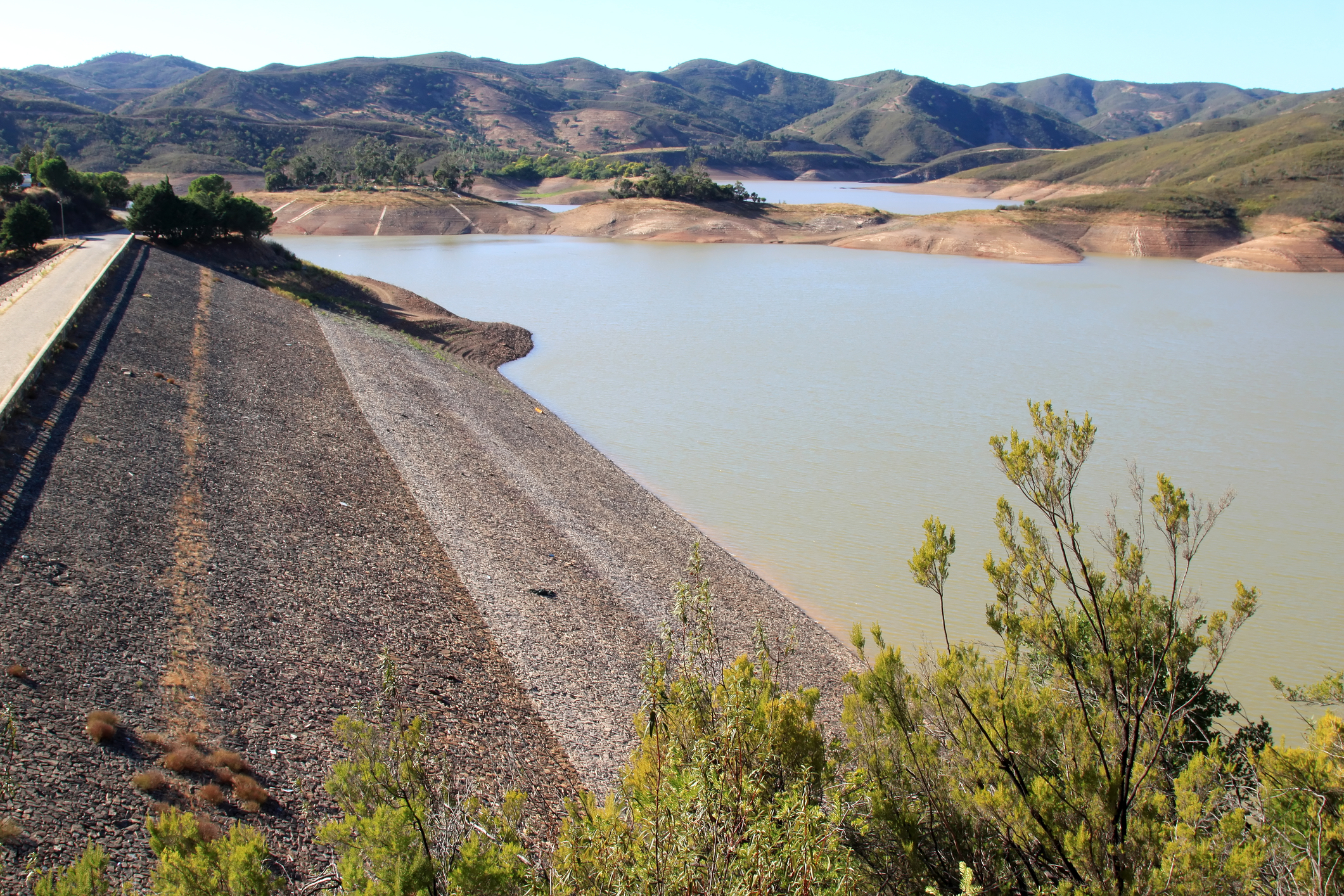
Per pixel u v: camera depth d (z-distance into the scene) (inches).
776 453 1563.7
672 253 5270.7
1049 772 323.3
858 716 365.4
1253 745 447.5
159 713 596.7
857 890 293.1
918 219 6176.2
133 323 1585.9
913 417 1796.3
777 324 2908.5
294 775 576.1
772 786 319.3
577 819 326.0
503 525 1115.9
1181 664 318.0
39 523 791.7
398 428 1435.8
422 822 326.3
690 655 346.3
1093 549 1131.9
